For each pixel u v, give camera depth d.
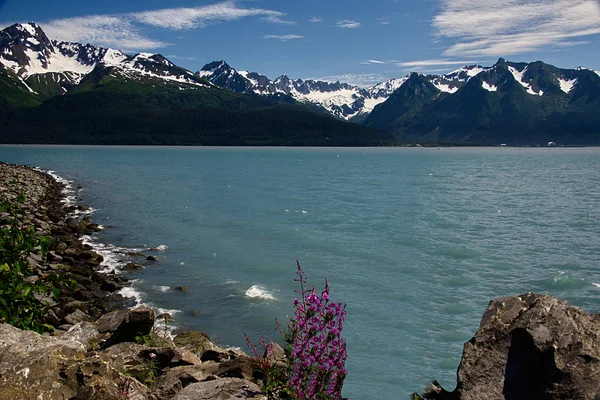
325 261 31.08
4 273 10.20
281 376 8.91
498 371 7.93
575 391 7.18
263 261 30.75
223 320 20.48
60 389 6.66
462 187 86.00
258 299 23.08
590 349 7.47
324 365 7.11
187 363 11.12
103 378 6.85
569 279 27.62
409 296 24.16
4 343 7.28
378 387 14.85
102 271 27.41
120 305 21.95
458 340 18.72
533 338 7.86
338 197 68.50
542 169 144.38
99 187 76.00
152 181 89.38
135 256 31.16
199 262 30.17
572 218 51.03
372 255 33.06
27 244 11.00
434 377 15.60
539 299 8.38
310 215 50.94
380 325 20.16
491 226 45.69
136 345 11.10
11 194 47.91
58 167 123.69
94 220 44.97
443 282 26.83
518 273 29.16
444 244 37.03
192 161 169.88
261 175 111.56
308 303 7.30
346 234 40.62
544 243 38.00
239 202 60.91
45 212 43.53
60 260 27.00
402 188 83.38
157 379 9.95
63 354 7.30
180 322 20.12
